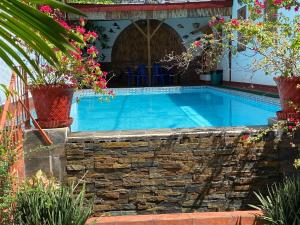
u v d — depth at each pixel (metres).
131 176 4.59
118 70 19.16
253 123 8.32
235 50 4.87
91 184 4.58
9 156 3.24
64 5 1.07
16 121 4.30
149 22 17.56
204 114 10.04
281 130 4.62
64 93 4.53
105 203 4.60
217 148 4.62
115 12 14.71
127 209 4.61
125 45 19.12
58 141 4.52
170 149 4.59
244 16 12.70
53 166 4.52
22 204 3.44
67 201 3.53
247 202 4.67
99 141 4.55
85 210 3.68
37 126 4.45
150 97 13.91
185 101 12.61
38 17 1.06
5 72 7.68
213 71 16.38
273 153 4.65
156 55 19.17
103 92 5.06
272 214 3.51
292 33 4.66
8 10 1.06
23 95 4.81
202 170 4.63
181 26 18.98
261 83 11.81
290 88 4.47
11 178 3.14
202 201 4.64
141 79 17.88
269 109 9.56
